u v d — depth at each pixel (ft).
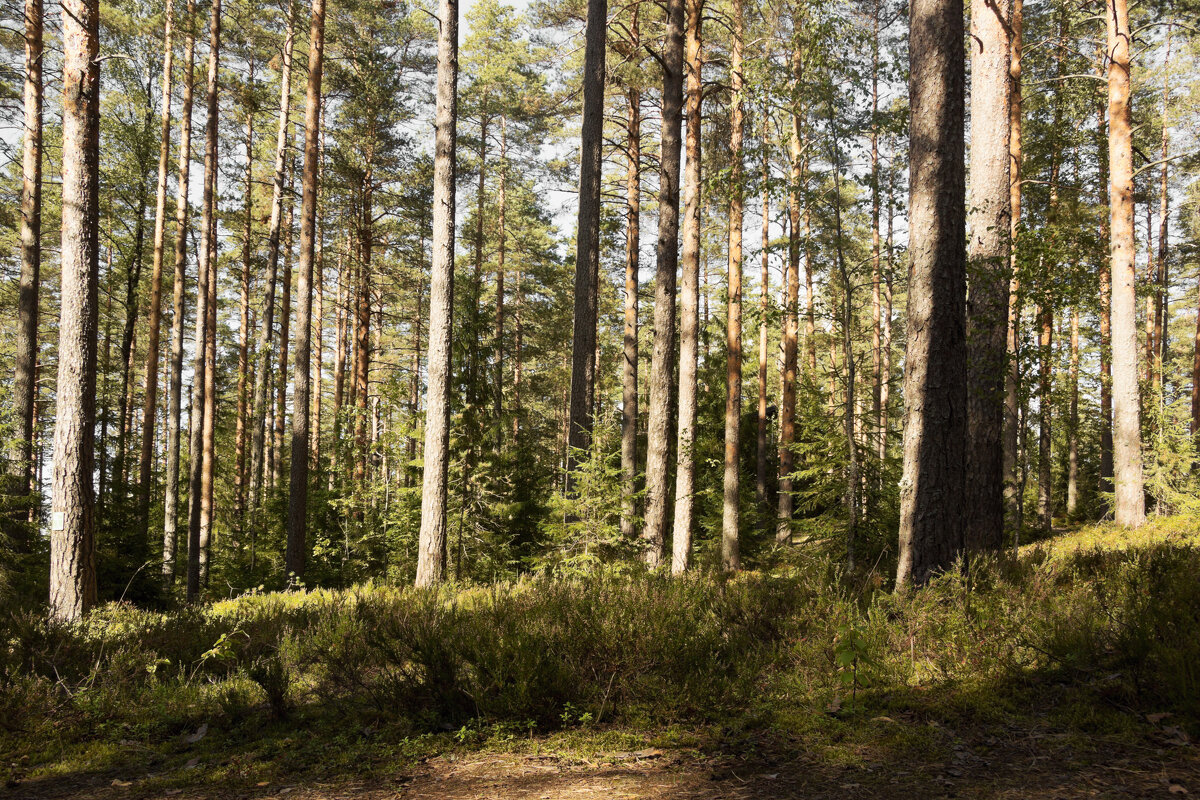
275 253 68.80
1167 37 79.10
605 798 12.21
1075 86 64.64
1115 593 20.03
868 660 15.87
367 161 79.10
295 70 73.05
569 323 118.32
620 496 44.57
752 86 35.50
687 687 16.62
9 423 47.60
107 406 74.23
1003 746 13.28
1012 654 16.92
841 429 48.03
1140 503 51.75
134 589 49.32
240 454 87.51
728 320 55.11
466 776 13.84
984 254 31.86
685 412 48.70
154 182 78.64
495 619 21.71
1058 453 104.73
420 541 42.11
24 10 57.41
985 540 30.86
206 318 64.54
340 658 21.47
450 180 42.98
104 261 99.35
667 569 34.06
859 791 11.79
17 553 44.27
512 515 54.13
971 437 31.68
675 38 49.26
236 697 18.65
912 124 26.81
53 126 76.43
